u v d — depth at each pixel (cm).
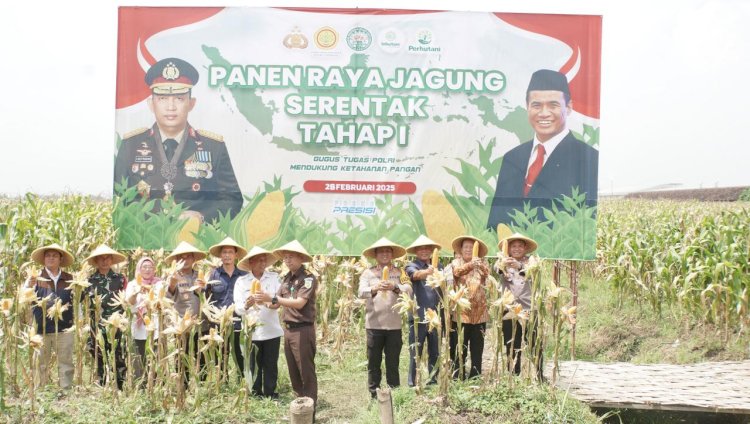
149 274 722
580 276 1733
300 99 915
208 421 612
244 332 637
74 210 1159
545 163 920
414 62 917
